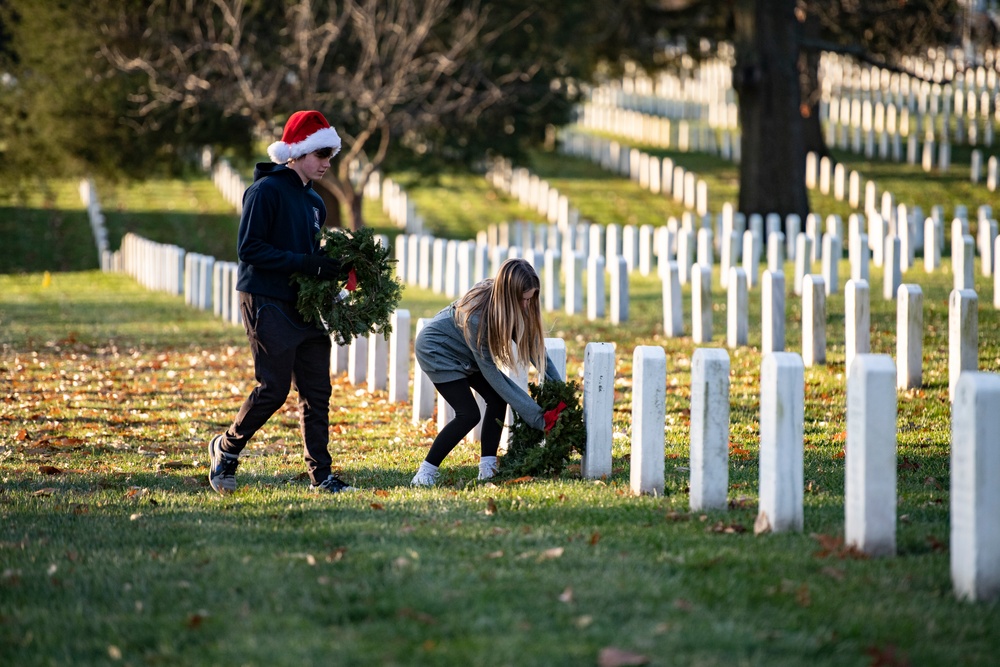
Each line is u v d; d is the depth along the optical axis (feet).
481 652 24.84
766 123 165.17
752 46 164.55
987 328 83.15
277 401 43.73
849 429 32.60
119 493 45.60
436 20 175.22
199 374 83.25
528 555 32.76
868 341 69.56
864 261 104.58
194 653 25.38
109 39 170.60
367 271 44.11
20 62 195.52
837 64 291.38
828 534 34.83
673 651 25.00
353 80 169.27
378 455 54.95
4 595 30.12
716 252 145.38
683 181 218.79
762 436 35.65
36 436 60.34
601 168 269.44
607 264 137.28
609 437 45.44
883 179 207.92
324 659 24.67
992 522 27.99
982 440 27.76
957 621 26.76
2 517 40.14
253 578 30.81
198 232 227.40
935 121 256.52
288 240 43.06
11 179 202.59
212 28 166.61
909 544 33.76
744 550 32.83
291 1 176.96
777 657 24.70
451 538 35.14
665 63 240.73
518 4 193.16
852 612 27.48
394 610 27.84
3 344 99.35
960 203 186.09
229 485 45.57
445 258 130.82
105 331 108.68
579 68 209.87
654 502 40.22
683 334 93.25
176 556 33.73
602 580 29.99
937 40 180.75
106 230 226.79
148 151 180.96
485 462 47.26
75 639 26.71
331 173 173.37
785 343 83.46
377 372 73.92
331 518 38.65
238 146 190.39
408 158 198.08
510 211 231.09
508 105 192.24
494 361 44.75
